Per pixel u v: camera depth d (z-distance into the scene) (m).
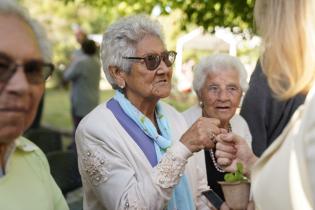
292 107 3.29
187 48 10.04
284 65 1.63
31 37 1.60
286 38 1.61
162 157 2.35
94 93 9.78
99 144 2.46
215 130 2.38
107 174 2.42
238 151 2.39
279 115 3.35
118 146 2.46
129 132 2.52
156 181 2.30
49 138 4.71
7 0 1.59
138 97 2.61
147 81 2.55
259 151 3.40
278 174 1.59
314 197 1.46
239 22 6.11
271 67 1.67
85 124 2.53
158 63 2.55
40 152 1.95
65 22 23.83
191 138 2.35
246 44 7.81
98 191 2.46
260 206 1.64
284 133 1.63
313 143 1.48
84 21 24.19
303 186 1.52
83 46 9.74
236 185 2.23
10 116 1.53
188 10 6.22
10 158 1.75
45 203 1.82
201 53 11.57
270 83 1.68
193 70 3.28
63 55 23.11
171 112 2.85
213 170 3.01
